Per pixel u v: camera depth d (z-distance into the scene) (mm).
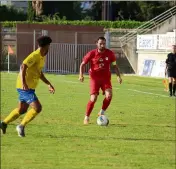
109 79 25828
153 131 23797
